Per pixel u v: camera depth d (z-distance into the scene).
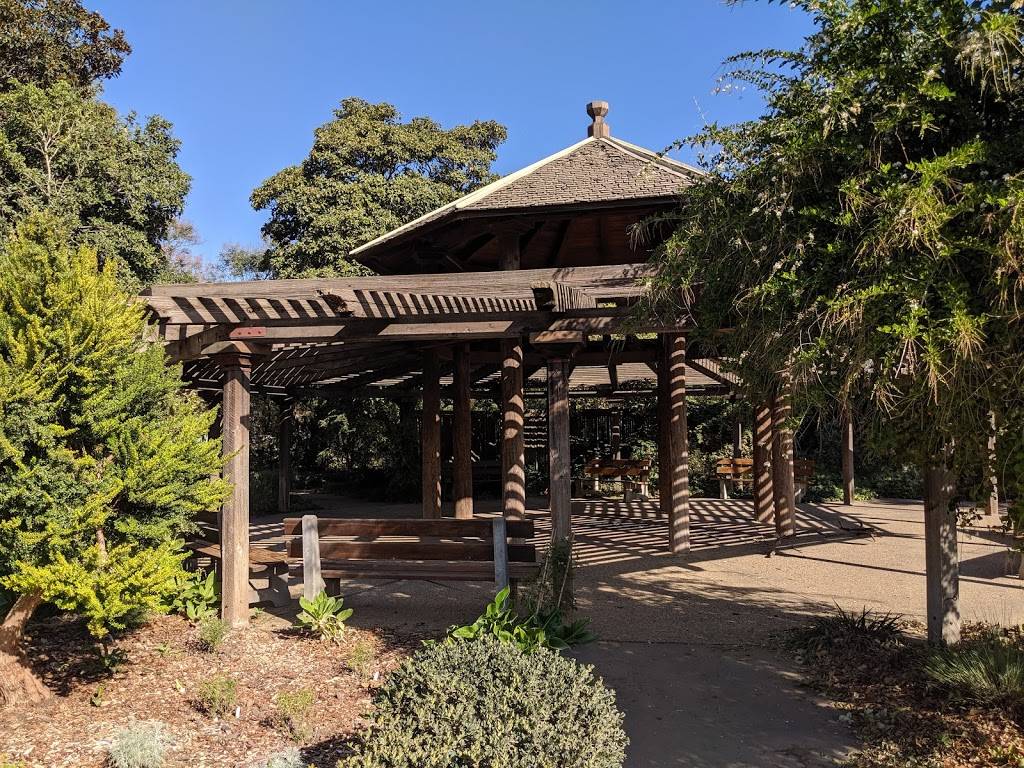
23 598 4.67
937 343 3.15
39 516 4.33
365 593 7.59
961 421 3.57
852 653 5.15
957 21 3.41
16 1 17.16
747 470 15.23
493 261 10.65
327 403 18.25
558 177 8.53
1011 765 3.45
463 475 10.99
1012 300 3.09
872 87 3.71
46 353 4.52
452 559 6.43
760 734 4.04
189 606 6.52
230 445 6.35
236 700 4.64
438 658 3.37
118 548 4.50
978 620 5.96
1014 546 3.97
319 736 4.08
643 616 6.53
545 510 14.13
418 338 6.36
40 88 17.33
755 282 4.15
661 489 12.73
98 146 15.69
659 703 4.50
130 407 4.90
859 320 3.39
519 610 6.07
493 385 15.64
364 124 20.17
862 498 15.64
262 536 11.58
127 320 4.82
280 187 19.47
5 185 14.52
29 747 4.01
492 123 23.36
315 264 18.88
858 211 3.57
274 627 6.34
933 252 3.17
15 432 4.33
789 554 9.51
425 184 19.86
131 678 5.08
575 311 6.04
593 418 19.20
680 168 8.18
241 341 6.27
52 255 4.68
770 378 4.46
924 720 4.04
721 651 5.50
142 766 3.67
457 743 2.85
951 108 3.55
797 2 3.88
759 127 4.20
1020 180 3.07
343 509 15.52
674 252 4.67
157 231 17.78
